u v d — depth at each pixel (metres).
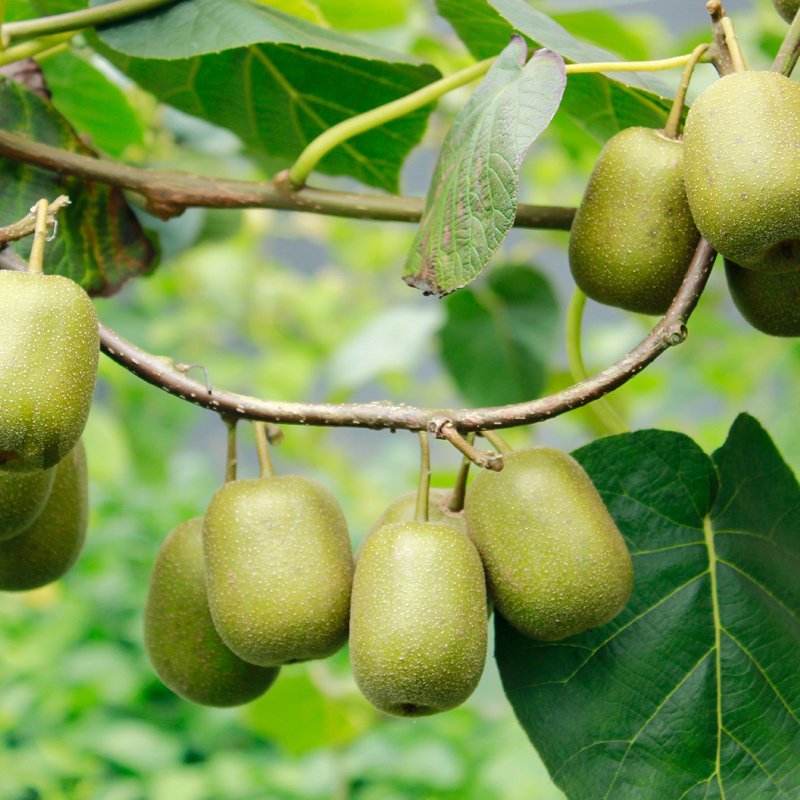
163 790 2.04
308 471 2.58
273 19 0.96
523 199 2.17
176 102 1.04
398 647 0.84
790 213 0.83
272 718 1.42
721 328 1.93
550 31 0.93
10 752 2.04
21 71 1.01
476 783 2.08
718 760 0.90
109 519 2.49
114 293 0.99
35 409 0.80
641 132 0.88
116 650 2.33
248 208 0.97
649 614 0.91
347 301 2.67
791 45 0.87
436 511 0.88
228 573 0.86
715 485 0.93
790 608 0.91
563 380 1.42
